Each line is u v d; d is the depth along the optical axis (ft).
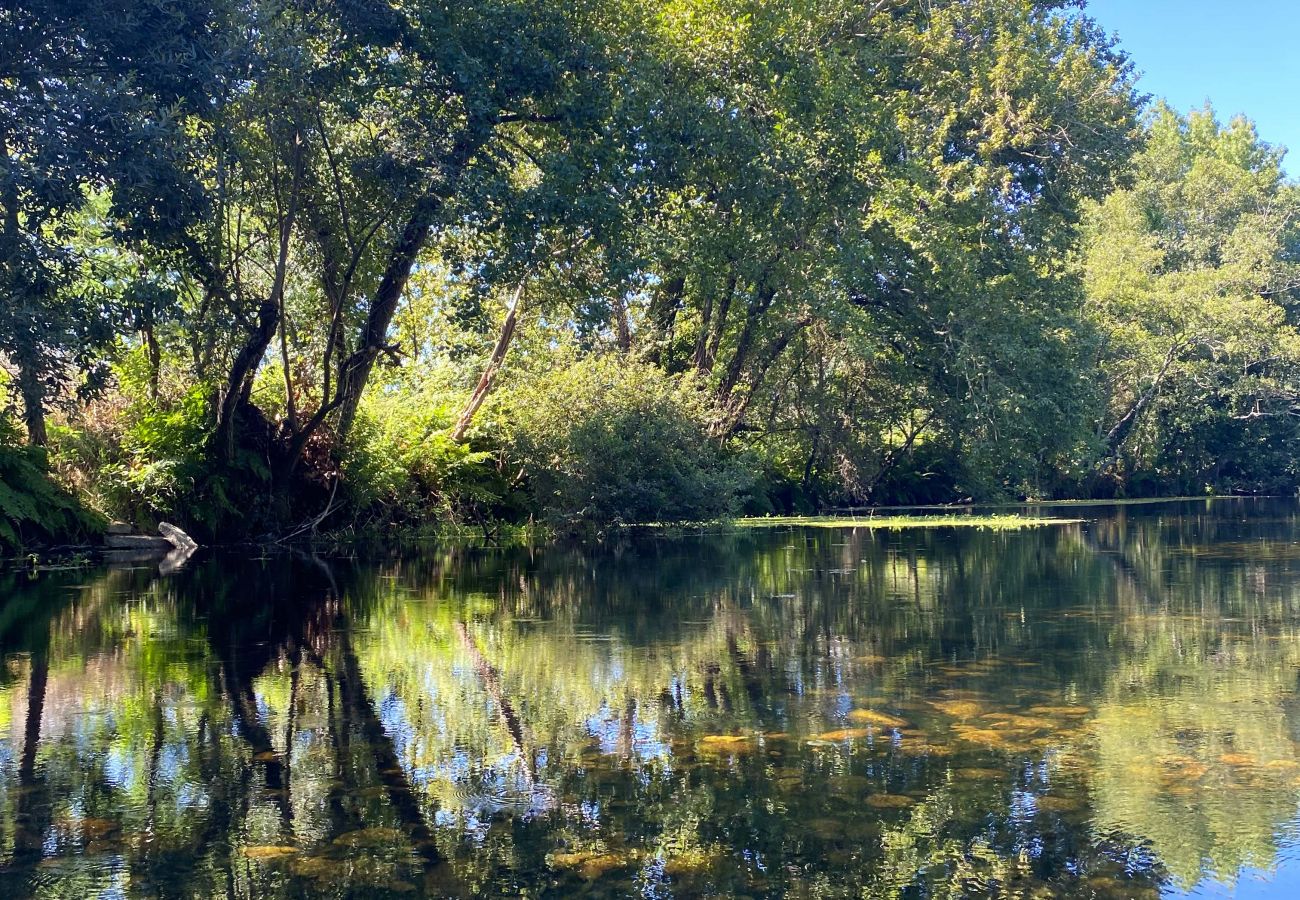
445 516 74.02
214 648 26.53
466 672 23.13
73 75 39.96
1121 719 18.44
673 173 61.26
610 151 57.11
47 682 22.49
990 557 50.93
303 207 57.41
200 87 41.09
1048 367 96.17
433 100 54.90
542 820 13.73
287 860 12.50
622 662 24.16
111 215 42.75
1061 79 89.35
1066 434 98.73
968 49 88.94
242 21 42.04
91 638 28.19
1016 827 13.32
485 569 47.42
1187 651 24.81
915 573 43.52
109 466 60.29
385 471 68.95
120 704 20.39
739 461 79.05
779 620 30.48
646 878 11.90
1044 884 11.66
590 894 11.50
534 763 16.20
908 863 12.25
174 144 39.78
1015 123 87.61
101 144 37.83
